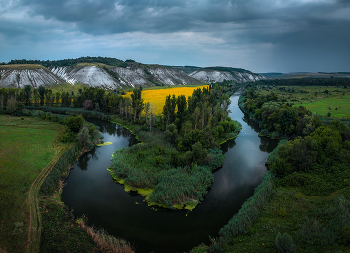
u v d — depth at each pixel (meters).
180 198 37.47
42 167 44.41
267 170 51.25
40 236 26.84
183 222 32.88
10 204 31.53
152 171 45.72
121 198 38.72
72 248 25.86
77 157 56.09
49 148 54.78
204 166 49.25
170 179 41.25
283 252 23.61
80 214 33.94
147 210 35.56
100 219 32.94
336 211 30.78
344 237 24.69
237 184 44.97
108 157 57.62
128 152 56.91
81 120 69.25
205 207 36.81
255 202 34.81
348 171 42.44
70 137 62.03
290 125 73.75
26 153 50.44
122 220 32.91
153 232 30.56
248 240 26.97
